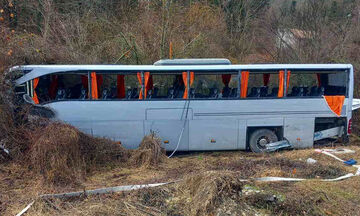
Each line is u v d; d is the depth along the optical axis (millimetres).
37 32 14922
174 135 8922
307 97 9219
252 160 8062
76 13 15734
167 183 6387
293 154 8766
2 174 6934
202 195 5430
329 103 9281
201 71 8938
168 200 5699
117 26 16156
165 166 7914
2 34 10164
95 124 8625
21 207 5508
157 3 16750
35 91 8531
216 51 17047
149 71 8781
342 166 7793
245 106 9039
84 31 14875
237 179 5816
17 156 7418
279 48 17484
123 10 17125
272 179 6609
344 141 9727
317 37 16969
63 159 6797
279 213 5207
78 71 8578
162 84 9375
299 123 9266
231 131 9078
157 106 8781
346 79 9398
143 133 8820
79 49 14008
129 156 8133
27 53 11023
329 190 6102
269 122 9156
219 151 9469
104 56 14336
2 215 5234
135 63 14289
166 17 15531
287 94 9305
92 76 8609
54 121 8086
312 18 17469
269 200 5449
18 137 7676
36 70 8477
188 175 6363
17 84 8430
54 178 6539
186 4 19281
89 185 6570
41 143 6883
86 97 8852
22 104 8305
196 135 9000
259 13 20891
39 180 6609
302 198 5641
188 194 5809
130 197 5758
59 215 5137
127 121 8719
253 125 9133
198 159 8641
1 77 8031
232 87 9180
